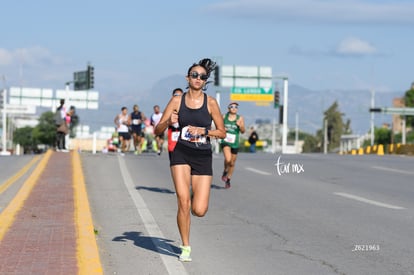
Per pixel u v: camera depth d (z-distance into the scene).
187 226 21.55
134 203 35.47
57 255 21.03
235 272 20.84
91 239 23.42
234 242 25.44
